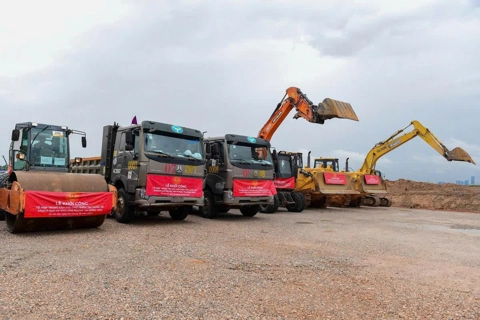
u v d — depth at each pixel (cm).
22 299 450
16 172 924
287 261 697
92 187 966
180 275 575
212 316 418
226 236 966
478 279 621
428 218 1708
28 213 848
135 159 1113
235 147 1378
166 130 1151
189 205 1181
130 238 877
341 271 639
